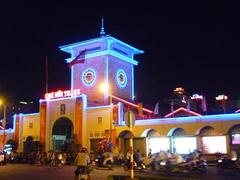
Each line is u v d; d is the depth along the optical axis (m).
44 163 48.66
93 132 54.09
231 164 34.09
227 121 43.03
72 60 62.28
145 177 16.33
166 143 47.53
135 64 65.25
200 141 44.84
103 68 59.34
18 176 28.27
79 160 18.00
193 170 30.66
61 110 58.12
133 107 56.34
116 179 17.55
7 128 69.19
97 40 59.97
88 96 60.31
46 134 58.88
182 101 59.12
